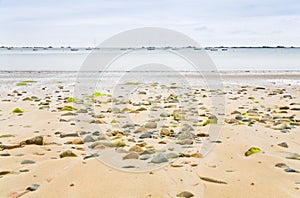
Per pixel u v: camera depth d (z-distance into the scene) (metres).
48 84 20.47
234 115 10.93
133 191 4.86
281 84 21.17
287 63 40.50
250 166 5.97
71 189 4.89
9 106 12.45
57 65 35.94
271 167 5.91
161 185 5.09
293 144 7.48
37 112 11.03
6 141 7.50
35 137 7.39
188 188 5.02
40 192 4.81
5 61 44.59
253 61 44.94
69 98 14.23
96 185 5.02
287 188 5.02
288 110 12.08
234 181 5.27
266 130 8.74
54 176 5.37
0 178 5.33
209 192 4.89
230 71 29.09
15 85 19.91
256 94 16.53
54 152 6.75
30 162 6.07
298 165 6.05
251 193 4.85
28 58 54.75
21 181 5.20
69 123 9.48
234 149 7.03
